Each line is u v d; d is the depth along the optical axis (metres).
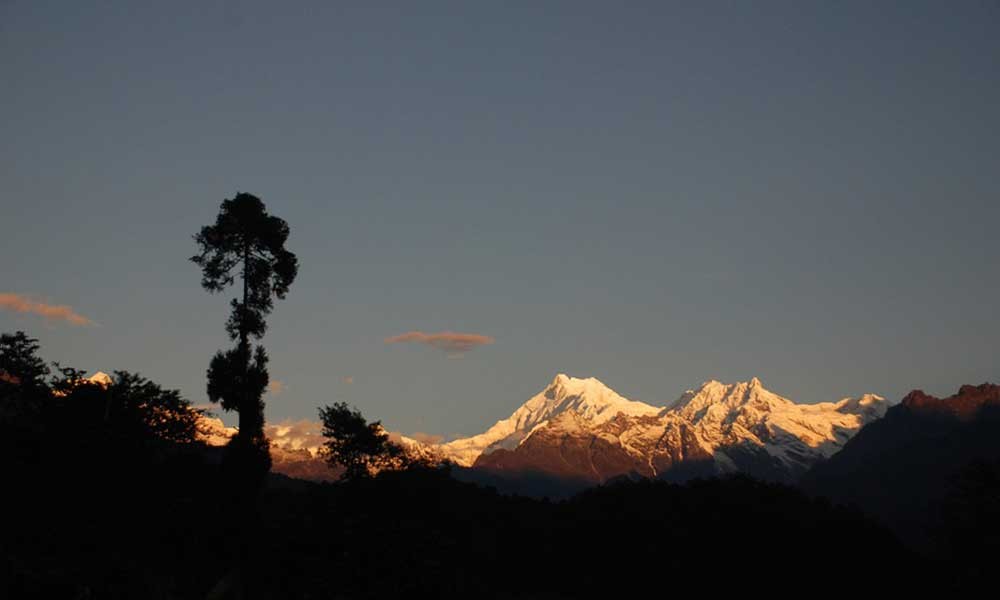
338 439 88.62
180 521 62.50
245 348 71.38
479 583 72.12
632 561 88.25
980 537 92.56
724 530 94.69
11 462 65.94
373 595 58.75
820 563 91.69
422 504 86.31
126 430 72.25
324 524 67.19
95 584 51.00
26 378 73.00
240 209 72.06
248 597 57.44
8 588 47.88
